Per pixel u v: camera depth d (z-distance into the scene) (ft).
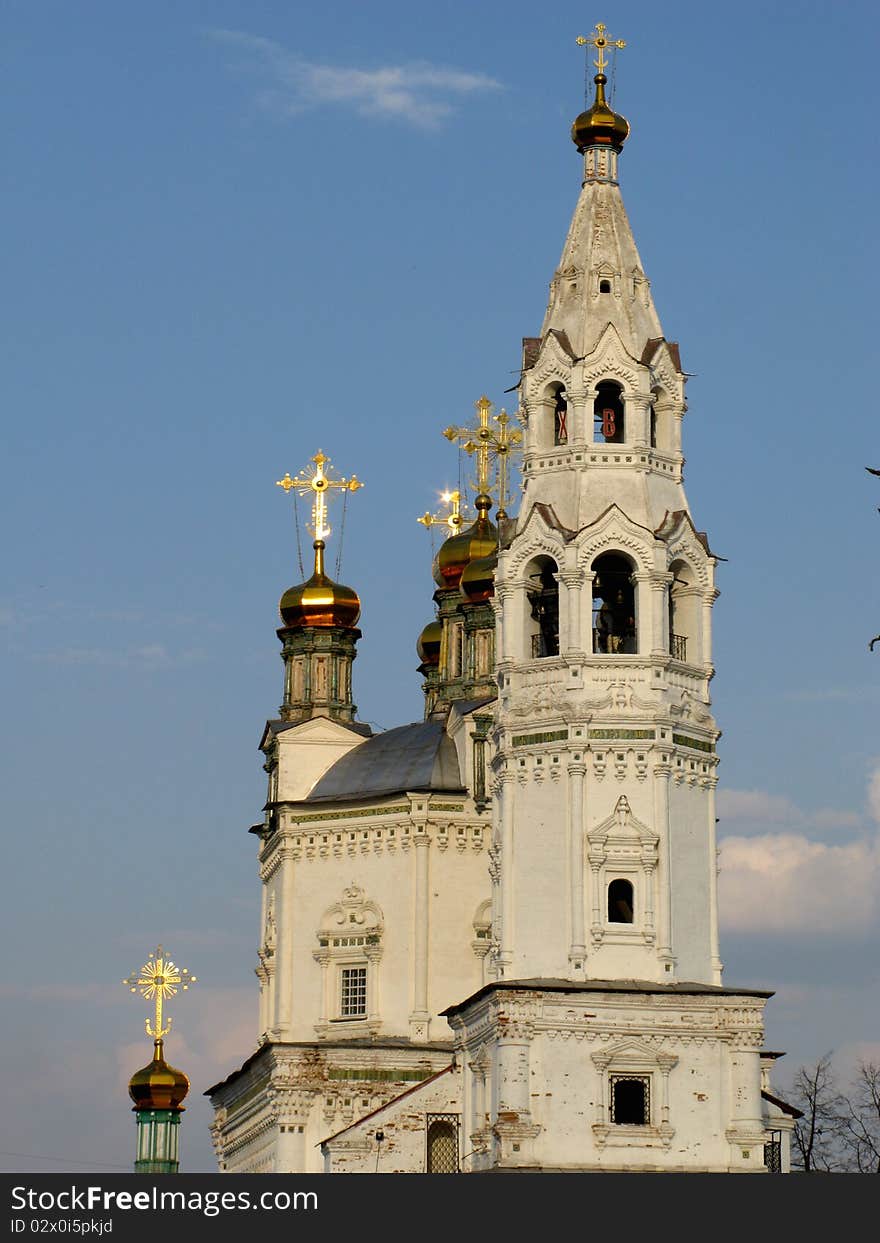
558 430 407.03
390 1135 419.33
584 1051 380.78
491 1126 381.40
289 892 462.19
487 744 455.63
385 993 451.53
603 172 416.46
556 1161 377.09
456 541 494.59
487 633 478.59
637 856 387.34
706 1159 380.99
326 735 473.26
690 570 401.29
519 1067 378.32
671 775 391.24
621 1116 383.24
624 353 403.34
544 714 392.06
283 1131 437.99
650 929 386.73
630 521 395.55
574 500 399.03
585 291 408.05
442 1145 420.36
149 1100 507.30
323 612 490.49
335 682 489.26
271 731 478.59
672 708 392.68
